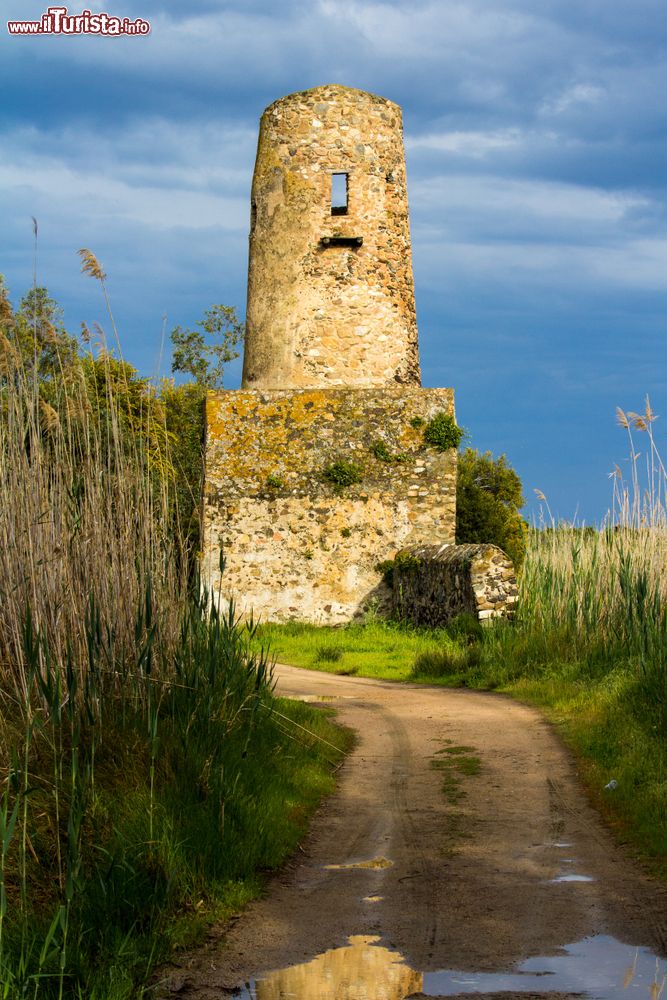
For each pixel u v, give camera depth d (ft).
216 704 31.19
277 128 98.73
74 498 29.43
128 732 26.89
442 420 95.96
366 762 37.06
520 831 27.86
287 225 97.81
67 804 22.97
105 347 31.12
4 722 24.39
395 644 80.23
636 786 30.71
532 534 66.69
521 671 57.11
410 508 95.50
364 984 17.98
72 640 26.84
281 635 88.53
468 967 18.65
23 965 16.88
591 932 20.27
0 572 26.66
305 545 94.99
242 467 95.40
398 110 100.63
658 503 52.70
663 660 40.96
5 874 20.54
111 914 20.06
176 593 33.60
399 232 99.19
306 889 23.38
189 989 17.95
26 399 28.37
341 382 96.99
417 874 24.29
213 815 24.90
